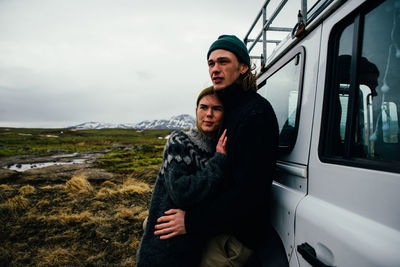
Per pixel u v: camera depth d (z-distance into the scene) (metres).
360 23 0.99
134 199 6.64
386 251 0.72
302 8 1.35
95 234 4.32
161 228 1.32
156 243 1.35
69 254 3.62
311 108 1.23
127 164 16.00
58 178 9.47
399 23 0.85
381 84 0.91
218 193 1.30
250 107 1.25
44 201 6.10
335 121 1.08
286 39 1.74
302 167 1.22
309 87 1.27
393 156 0.85
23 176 9.77
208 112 1.46
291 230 1.19
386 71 0.90
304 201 1.14
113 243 4.03
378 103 0.92
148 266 1.33
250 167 1.15
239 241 1.29
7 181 8.98
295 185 1.28
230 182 1.28
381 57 0.91
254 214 1.17
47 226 4.65
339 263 0.87
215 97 1.47
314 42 1.27
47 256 3.58
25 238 4.17
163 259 1.31
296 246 1.13
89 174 10.16
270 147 1.19
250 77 1.48
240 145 1.19
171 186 1.29
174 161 1.34
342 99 1.06
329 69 1.13
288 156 1.38
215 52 1.43
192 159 1.39
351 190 0.91
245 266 1.27
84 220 4.96
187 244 1.30
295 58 1.47
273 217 1.38
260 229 1.31
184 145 1.39
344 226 0.87
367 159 0.91
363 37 0.98
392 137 0.86
